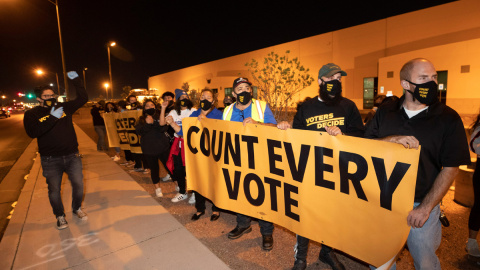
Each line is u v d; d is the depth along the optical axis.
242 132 2.91
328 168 2.29
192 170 3.68
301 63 22.25
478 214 2.75
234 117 3.35
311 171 2.40
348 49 19.55
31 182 6.06
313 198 2.41
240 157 2.96
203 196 3.77
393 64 16.77
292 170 2.53
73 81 3.84
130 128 6.55
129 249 3.18
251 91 3.28
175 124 4.23
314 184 2.39
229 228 3.73
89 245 3.31
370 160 2.04
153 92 36.28
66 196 4.97
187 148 3.67
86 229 3.70
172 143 4.82
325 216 2.35
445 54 14.90
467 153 1.79
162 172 6.73
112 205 4.46
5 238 3.57
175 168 4.61
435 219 1.95
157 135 4.73
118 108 8.67
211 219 3.97
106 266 2.90
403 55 16.28
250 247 3.25
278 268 2.84
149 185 5.71
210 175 3.38
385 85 17.22
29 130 3.47
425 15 15.75
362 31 18.67
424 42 15.94
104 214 4.13
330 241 2.34
